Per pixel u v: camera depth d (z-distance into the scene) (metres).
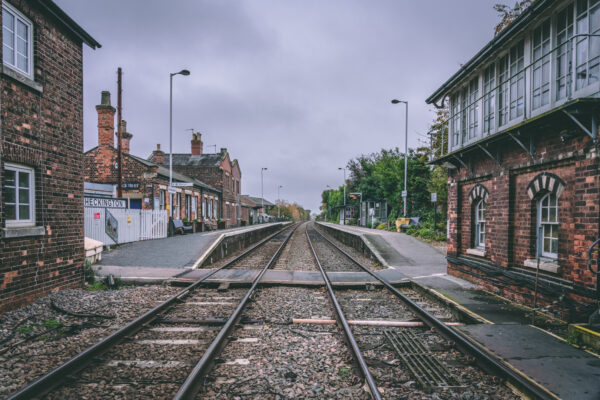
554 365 4.14
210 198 32.75
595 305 5.21
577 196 5.64
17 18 6.65
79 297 7.28
